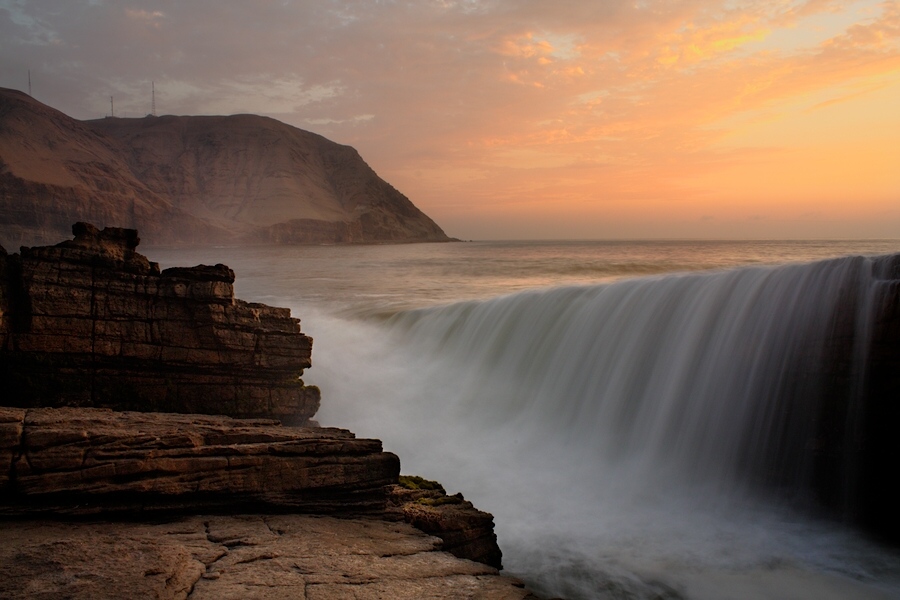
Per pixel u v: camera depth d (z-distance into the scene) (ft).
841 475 40.52
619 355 57.82
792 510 40.50
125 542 25.23
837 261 44.14
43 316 38.96
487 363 66.23
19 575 21.85
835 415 41.57
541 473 45.42
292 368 44.70
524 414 57.06
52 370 39.19
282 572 24.40
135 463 28.43
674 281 58.75
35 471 27.35
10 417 28.81
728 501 41.57
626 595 29.78
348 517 31.45
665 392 52.60
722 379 49.26
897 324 37.88
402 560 26.66
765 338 47.32
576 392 57.98
